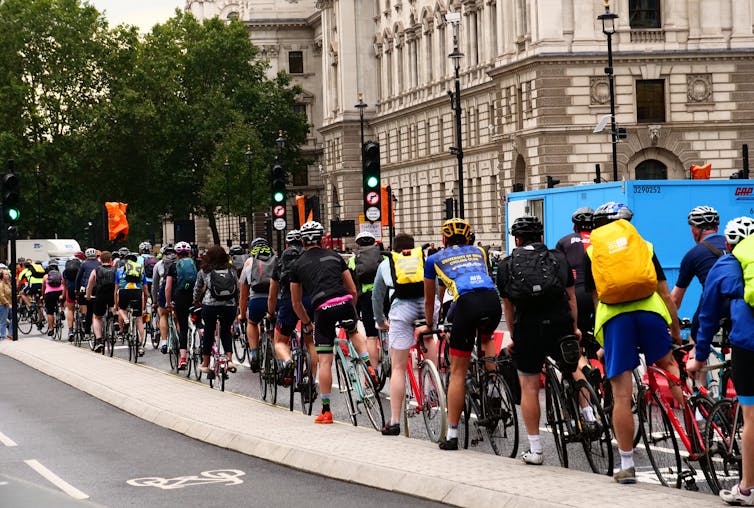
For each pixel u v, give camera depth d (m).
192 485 21.48
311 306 27.42
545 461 22.67
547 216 57.41
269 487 21.02
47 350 53.19
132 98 167.00
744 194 46.50
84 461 24.58
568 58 110.94
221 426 27.34
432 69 158.88
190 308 38.84
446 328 24.02
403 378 25.34
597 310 19.53
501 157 123.88
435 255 23.02
